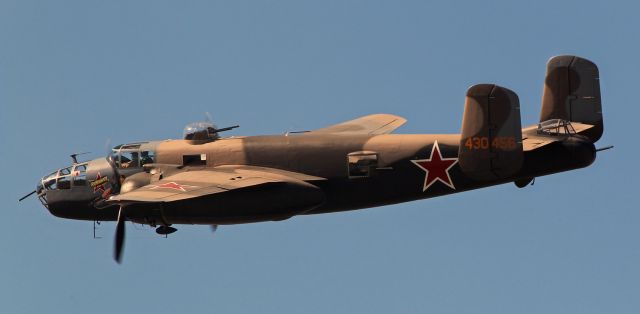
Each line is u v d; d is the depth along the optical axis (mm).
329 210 106062
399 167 103875
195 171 104125
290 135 106562
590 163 101000
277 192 101438
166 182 100500
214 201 101812
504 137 98750
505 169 99125
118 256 102875
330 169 104625
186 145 106812
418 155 103562
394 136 104875
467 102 99250
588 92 107312
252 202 101562
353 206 105625
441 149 103312
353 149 104500
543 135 101750
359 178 104438
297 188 101750
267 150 105625
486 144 99062
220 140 106875
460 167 99938
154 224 103250
